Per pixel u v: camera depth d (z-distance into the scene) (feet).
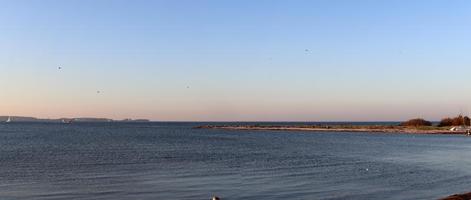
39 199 92.17
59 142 279.08
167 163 156.35
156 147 239.50
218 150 222.89
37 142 278.05
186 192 99.60
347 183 113.29
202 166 147.84
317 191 101.60
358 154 205.46
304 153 208.74
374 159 180.55
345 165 155.84
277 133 506.89
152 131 540.11
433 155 201.77
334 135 447.42
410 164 161.58
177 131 551.18
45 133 434.30
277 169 141.49
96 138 337.11
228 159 174.09
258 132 540.52
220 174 128.16
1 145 247.29
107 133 451.12
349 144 287.07
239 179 118.62
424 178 123.85
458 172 137.90
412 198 94.38
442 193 100.58
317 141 326.44
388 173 134.10
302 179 119.65
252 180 117.08
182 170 136.46
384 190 103.65
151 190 101.81
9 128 624.18
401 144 287.07
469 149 241.55
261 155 194.80
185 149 226.99
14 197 93.97
